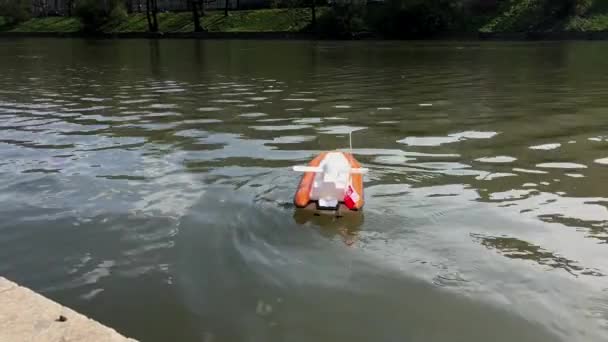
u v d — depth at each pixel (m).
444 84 20.27
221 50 40.97
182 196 7.85
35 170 9.24
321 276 5.66
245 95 17.88
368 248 6.25
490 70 25.02
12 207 7.64
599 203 7.49
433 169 8.99
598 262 5.93
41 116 14.31
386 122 12.98
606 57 30.38
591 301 5.22
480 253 6.12
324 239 6.45
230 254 6.12
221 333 4.80
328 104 15.80
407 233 6.60
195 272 5.78
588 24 46.19
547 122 12.77
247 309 5.13
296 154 9.95
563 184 8.24
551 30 46.59
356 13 53.88
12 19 73.88
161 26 63.47
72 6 74.38
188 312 5.11
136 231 6.78
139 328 4.89
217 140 11.13
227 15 62.59
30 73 26.28
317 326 4.88
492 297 5.30
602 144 10.55
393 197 7.70
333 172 7.32
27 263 6.10
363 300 5.26
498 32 47.88
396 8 52.31
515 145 10.55
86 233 6.79
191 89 19.66
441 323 4.92
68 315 3.89
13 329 3.71
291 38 55.03
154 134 11.79
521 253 6.13
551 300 5.25
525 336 4.73
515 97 16.75
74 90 19.80
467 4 52.34
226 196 7.79
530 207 7.38
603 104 15.12
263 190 8.00
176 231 6.73
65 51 42.03
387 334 4.79
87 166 9.41
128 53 39.28
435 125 12.58
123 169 9.20
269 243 6.38
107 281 5.68
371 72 24.97
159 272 5.82
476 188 8.08
